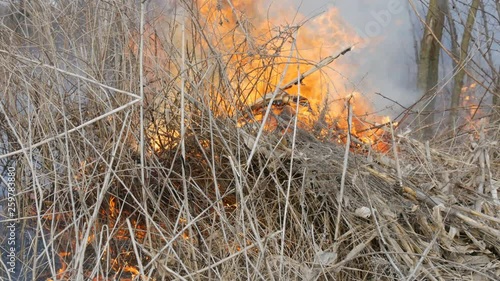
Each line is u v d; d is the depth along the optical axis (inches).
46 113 121.3
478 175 131.0
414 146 147.9
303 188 114.6
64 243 116.5
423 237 113.1
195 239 112.9
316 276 106.0
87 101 126.0
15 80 124.0
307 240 113.5
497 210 120.7
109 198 121.0
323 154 127.2
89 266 113.3
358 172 117.9
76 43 128.6
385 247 112.8
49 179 122.9
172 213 122.1
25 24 130.6
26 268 110.3
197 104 124.8
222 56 128.3
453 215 114.7
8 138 126.1
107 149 116.5
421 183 128.1
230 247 111.3
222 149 124.7
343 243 114.7
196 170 127.7
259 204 119.5
